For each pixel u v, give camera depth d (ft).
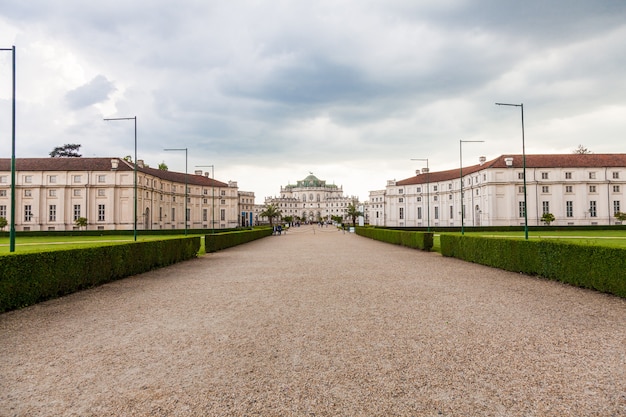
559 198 230.07
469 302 33.04
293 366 18.88
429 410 14.48
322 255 80.69
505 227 189.16
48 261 35.68
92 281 42.52
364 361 19.44
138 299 35.78
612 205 228.84
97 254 43.50
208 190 327.06
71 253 39.01
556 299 34.12
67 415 14.48
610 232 156.87
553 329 24.81
